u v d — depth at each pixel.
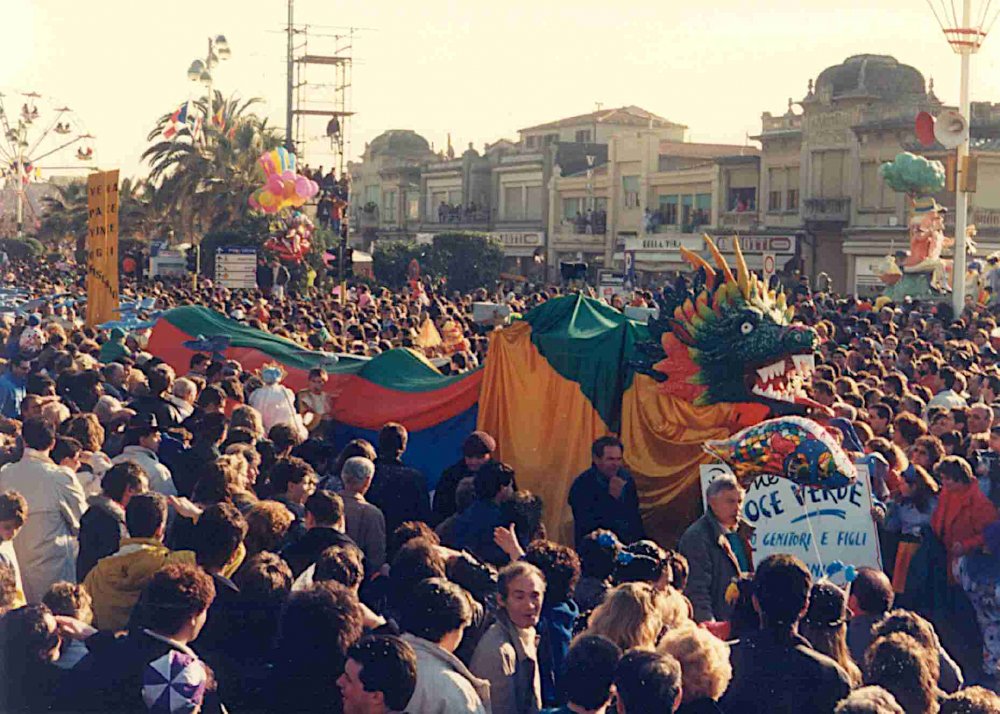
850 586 7.41
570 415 11.40
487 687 5.56
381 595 7.33
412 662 4.97
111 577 6.70
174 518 8.41
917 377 14.62
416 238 83.12
